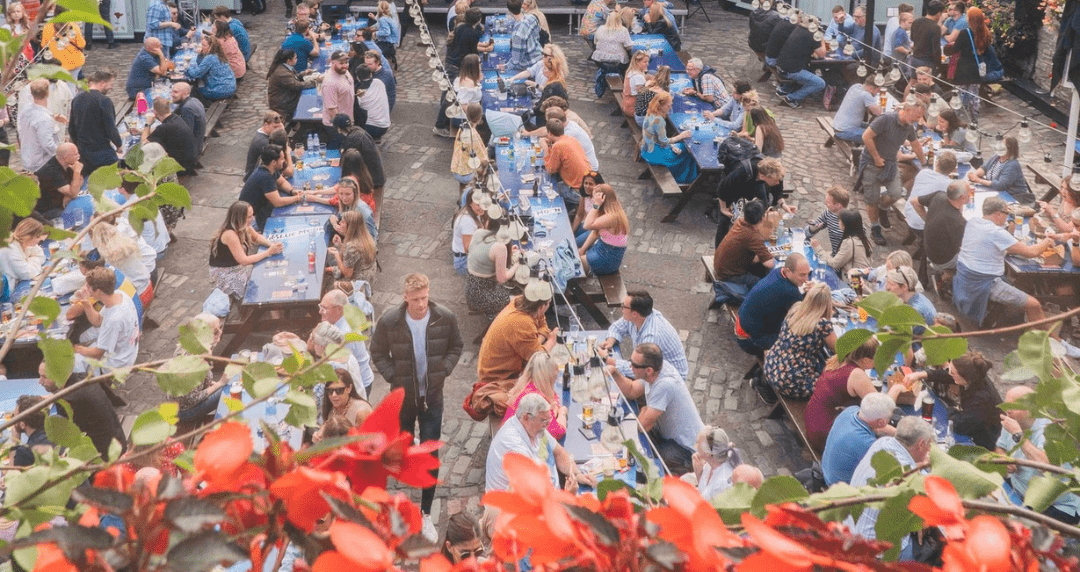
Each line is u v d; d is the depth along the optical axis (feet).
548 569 3.63
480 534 21.75
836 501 4.89
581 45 67.31
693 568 3.57
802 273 31.60
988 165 41.14
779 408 31.65
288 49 49.85
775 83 60.13
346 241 34.60
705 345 35.58
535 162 42.55
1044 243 34.86
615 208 36.14
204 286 38.86
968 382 26.50
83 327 30.81
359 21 63.77
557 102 44.86
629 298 29.94
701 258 41.11
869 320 29.96
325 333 25.72
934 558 15.42
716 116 47.98
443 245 42.14
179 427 28.81
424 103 57.16
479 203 33.22
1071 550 4.42
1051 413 6.04
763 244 35.76
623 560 3.55
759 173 38.83
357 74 50.47
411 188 46.98
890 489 4.89
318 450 3.92
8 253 31.04
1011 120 54.39
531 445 23.70
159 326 36.14
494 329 28.50
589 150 42.32
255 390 6.37
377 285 39.11
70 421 7.04
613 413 23.75
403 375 27.48
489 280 33.55
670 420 27.09
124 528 3.68
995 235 34.53
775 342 30.73
